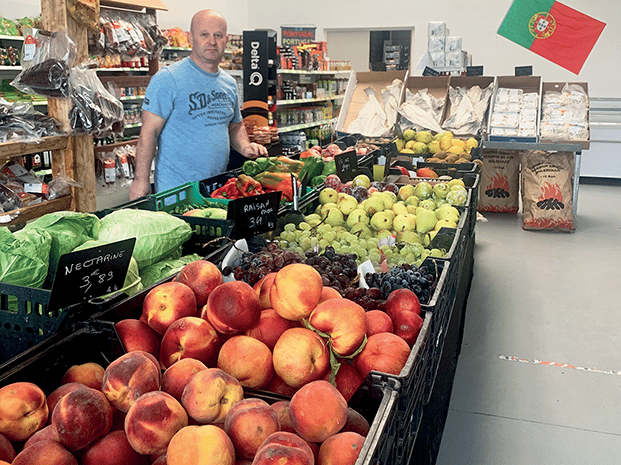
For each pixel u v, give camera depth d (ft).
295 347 3.54
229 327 3.67
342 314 3.70
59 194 10.71
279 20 36.94
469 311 11.96
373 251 6.28
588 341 10.65
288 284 3.79
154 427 2.68
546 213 18.69
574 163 18.88
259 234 6.49
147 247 5.30
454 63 22.16
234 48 25.89
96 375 3.39
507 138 19.16
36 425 2.90
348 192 8.68
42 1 10.12
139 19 19.07
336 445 2.85
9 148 9.19
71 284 3.84
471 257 13.02
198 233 6.21
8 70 18.06
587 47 23.34
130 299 4.15
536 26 23.56
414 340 4.27
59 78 10.05
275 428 2.85
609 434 7.82
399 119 18.51
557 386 9.07
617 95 29.45
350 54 38.68
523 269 14.84
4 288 4.03
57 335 3.57
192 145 10.21
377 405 3.30
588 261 15.56
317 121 31.91
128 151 18.99
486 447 7.50
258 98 17.84
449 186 9.55
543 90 21.15
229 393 3.01
